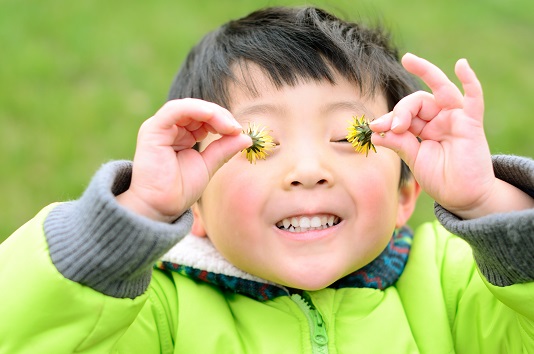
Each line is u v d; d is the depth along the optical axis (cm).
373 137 81
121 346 85
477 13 218
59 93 166
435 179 81
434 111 81
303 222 85
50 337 78
